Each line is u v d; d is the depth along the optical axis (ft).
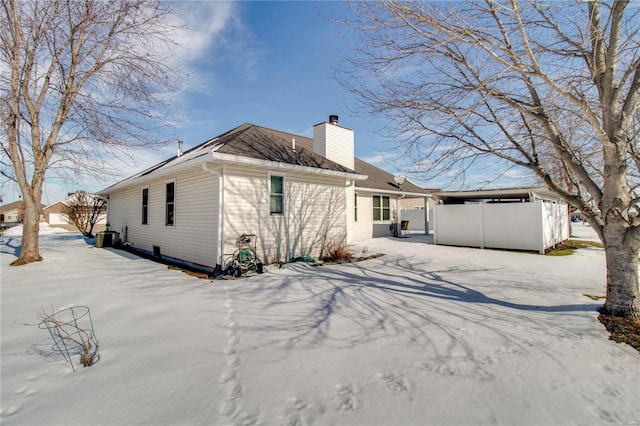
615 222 14.24
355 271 26.37
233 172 26.76
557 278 23.18
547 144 18.67
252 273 25.36
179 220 32.22
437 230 44.32
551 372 9.69
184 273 25.80
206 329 13.00
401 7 15.23
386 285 21.24
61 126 32.83
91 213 76.79
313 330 13.02
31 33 29.73
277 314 15.06
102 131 33.91
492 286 20.84
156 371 9.52
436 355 10.75
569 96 13.94
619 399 8.40
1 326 13.23
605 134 13.71
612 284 14.48
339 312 15.43
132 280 22.41
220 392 8.46
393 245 43.42
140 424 7.16
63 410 7.64
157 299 17.39
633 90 13.39
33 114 30.96
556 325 13.52
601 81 14.44
